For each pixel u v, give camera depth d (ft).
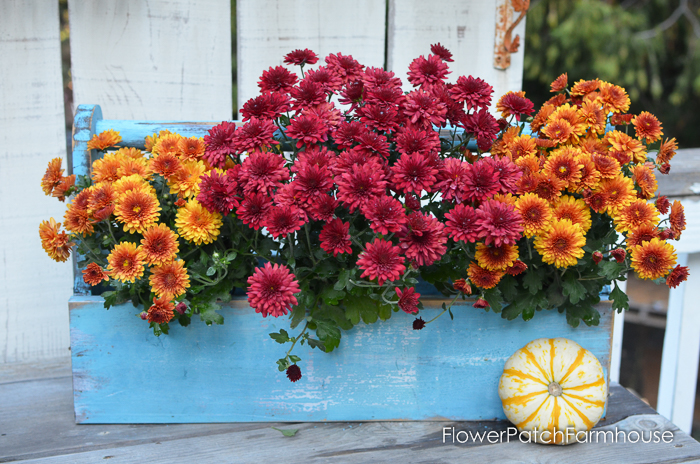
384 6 5.64
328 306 3.66
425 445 3.68
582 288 3.59
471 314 3.78
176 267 3.34
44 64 5.05
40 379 4.67
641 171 3.55
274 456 3.55
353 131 3.31
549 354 3.66
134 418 3.86
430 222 3.17
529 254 3.56
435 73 3.61
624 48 14.78
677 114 18.38
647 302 13.80
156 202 3.40
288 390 3.85
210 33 5.44
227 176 3.34
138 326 3.72
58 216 5.27
